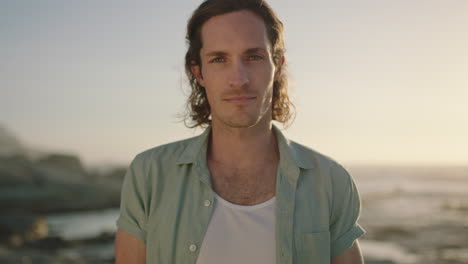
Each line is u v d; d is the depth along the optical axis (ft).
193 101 8.32
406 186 274.36
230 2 6.48
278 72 7.40
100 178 240.53
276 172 6.90
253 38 6.38
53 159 263.29
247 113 6.27
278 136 7.18
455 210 145.28
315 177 7.03
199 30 6.73
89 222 135.03
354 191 7.22
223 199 6.55
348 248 6.95
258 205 6.50
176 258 6.38
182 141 7.39
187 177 6.85
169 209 6.63
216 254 6.21
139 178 6.93
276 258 6.20
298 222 6.59
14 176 188.85
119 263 6.66
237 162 6.83
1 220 102.42
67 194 178.81
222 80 6.33
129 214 6.83
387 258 72.74
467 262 70.54
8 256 53.26
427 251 79.00
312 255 6.50
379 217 127.54
